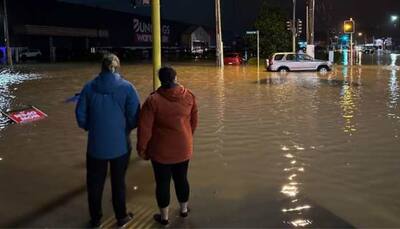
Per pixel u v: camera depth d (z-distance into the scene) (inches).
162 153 196.4
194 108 203.3
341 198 238.8
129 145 201.9
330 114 514.9
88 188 200.7
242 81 1001.5
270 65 1352.1
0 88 884.6
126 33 3582.7
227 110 554.9
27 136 410.3
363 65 1659.7
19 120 485.4
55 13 3026.6
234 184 264.1
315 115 509.4
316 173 284.5
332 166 299.7
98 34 3245.6
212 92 764.6
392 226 203.0
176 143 196.9
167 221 207.0
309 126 442.3
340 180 269.7
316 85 879.7
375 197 239.9
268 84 914.7
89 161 198.2
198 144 369.1
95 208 201.5
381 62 1902.1
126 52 2989.7
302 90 784.9
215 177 278.1
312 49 1600.6
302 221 209.0
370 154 330.0
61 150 356.2
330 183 264.2
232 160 318.7
